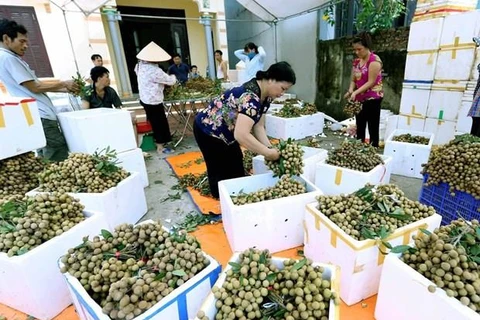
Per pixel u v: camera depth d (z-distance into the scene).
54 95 4.39
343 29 5.31
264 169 2.47
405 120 3.48
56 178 1.91
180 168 3.30
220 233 1.96
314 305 0.92
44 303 1.32
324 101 5.60
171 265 1.11
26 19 4.63
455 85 2.90
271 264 1.09
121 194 1.98
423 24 3.07
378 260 1.26
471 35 2.68
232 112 1.86
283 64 1.61
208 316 0.96
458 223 1.13
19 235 1.30
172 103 4.30
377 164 2.09
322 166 2.13
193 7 6.93
